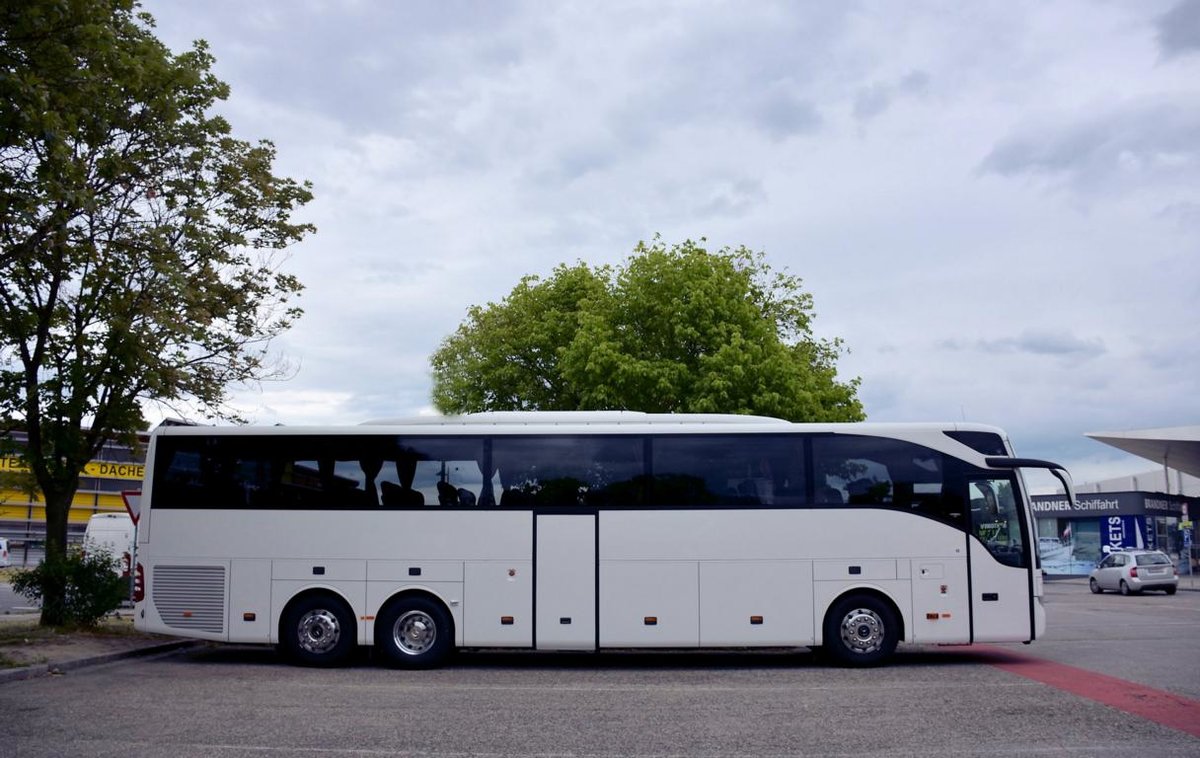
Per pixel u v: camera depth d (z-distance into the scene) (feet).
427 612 47.85
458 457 49.14
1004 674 44.11
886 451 48.78
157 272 53.78
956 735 30.12
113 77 49.55
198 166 60.03
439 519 48.49
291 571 48.62
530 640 47.47
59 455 58.18
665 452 48.83
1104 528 179.93
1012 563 47.88
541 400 121.19
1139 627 70.38
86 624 58.44
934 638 47.29
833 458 48.67
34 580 57.88
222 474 49.83
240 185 62.28
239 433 50.14
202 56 61.21
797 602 47.52
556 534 48.11
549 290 124.98
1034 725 31.60
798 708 35.37
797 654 54.49
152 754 27.37
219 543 49.14
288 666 48.60
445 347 129.29
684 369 96.07
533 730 31.30
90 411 58.85
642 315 102.17
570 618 47.60
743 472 48.55
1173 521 183.52
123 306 55.16
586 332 101.91
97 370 57.41
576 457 48.91
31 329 57.72
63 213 44.80
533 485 48.65
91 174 54.24
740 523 48.03
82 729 31.07
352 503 48.91
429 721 32.91
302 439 49.85
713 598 47.57
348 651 48.11
